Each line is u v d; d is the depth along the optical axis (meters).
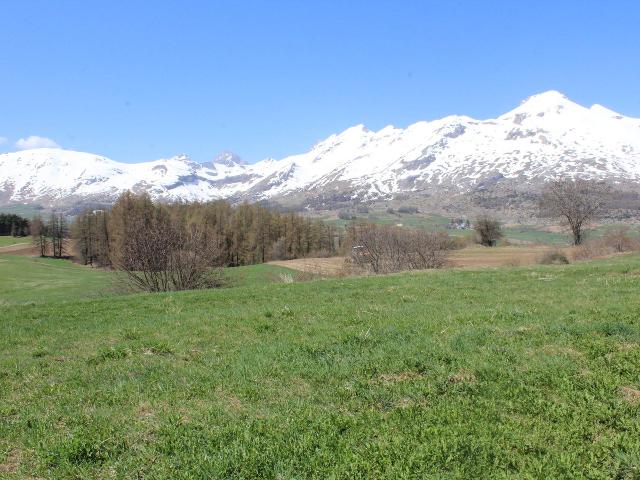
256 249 99.38
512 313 13.31
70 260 111.94
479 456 6.11
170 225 39.75
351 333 11.88
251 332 13.32
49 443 7.11
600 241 57.78
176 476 6.07
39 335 14.77
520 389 8.08
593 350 9.56
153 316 16.91
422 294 18.72
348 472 5.94
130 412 8.09
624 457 5.91
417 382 8.62
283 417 7.50
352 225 78.31
